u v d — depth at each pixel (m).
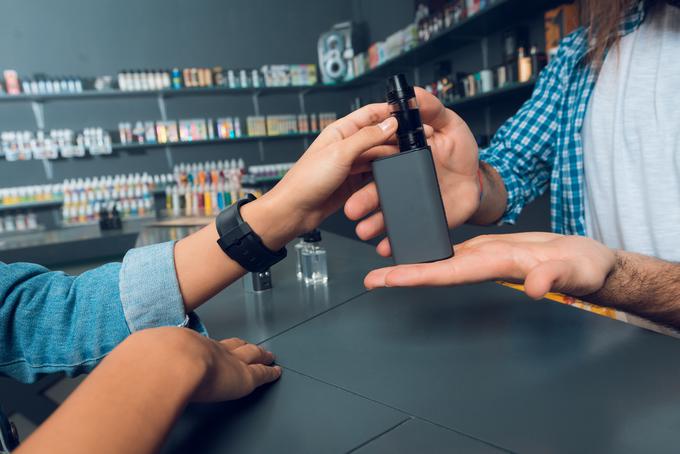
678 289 0.59
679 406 0.43
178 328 0.44
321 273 1.00
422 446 0.40
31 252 3.23
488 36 3.85
